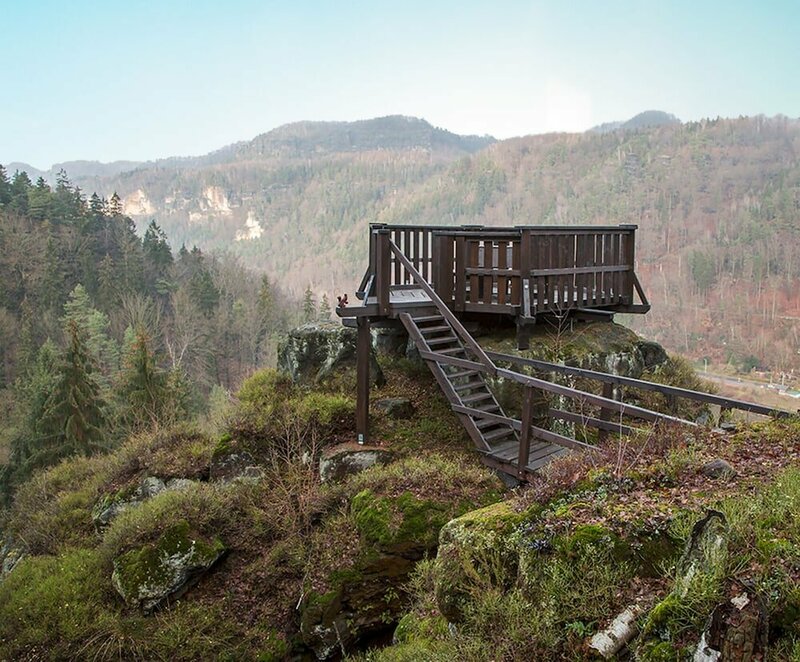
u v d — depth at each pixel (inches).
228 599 353.1
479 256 484.1
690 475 211.8
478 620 183.8
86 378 962.1
